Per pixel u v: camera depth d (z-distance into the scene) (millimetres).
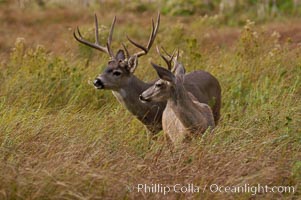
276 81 36250
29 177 22344
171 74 26953
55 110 33156
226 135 27172
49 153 24859
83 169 22922
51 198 21797
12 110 30469
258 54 42750
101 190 22328
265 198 22859
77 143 25938
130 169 23969
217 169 23922
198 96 30562
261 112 30109
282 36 58500
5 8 84812
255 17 80312
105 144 26234
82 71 38500
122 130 28891
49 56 42938
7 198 21828
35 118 29141
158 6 86000
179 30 53750
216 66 39906
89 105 34156
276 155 25031
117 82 31000
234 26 74438
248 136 26844
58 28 70750
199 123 27422
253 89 35531
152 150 26172
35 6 87938
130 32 63000
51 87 35781
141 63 41156
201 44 52062
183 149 25625
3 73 38844
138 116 31203
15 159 24219
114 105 33750
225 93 35531
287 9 84438
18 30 71375
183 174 23891
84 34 48000
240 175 23625
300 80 36031
